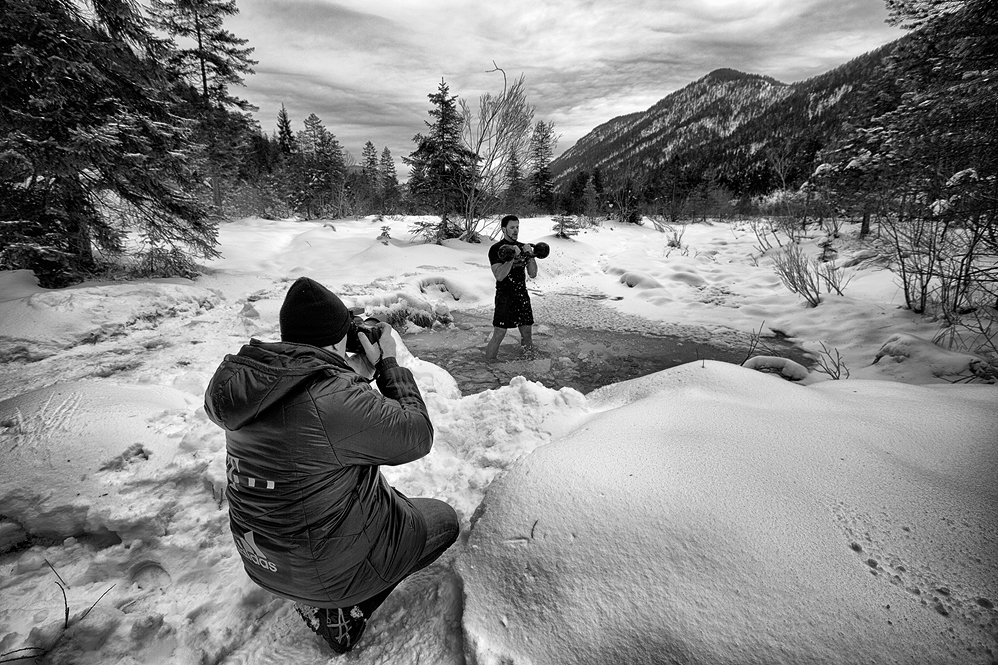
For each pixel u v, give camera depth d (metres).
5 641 1.56
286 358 1.23
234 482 1.31
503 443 2.73
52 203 7.05
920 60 9.21
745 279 8.97
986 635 1.19
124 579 1.94
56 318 5.23
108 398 2.85
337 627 1.53
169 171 8.01
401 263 9.66
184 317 6.23
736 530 1.54
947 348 4.51
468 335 6.25
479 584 1.59
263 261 10.17
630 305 7.68
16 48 6.07
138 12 7.84
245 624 1.72
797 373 4.42
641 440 2.13
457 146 12.65
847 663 1.18
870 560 1.41
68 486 2.16
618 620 1.38
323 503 1.29
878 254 7.35
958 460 1.85
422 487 2.43
